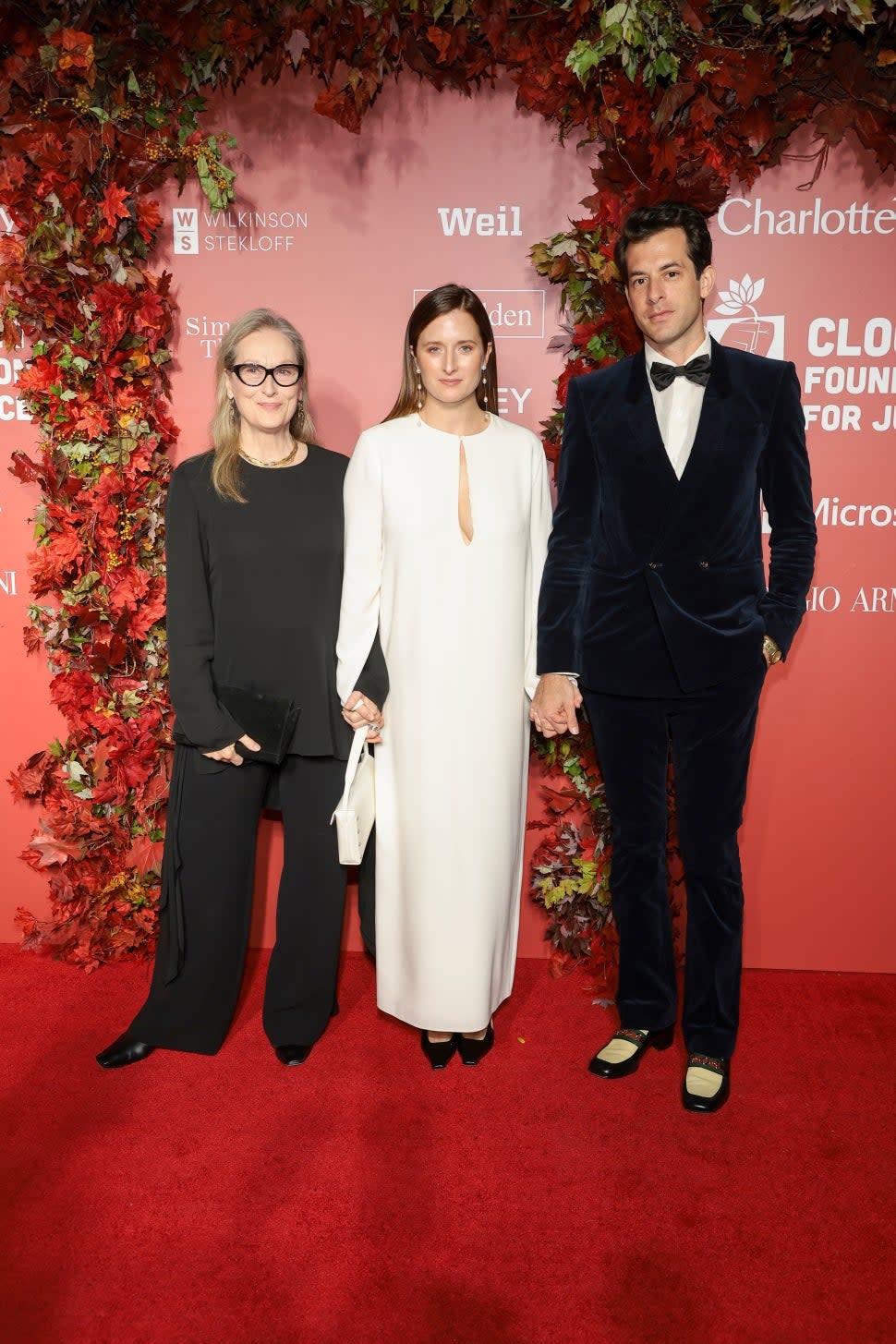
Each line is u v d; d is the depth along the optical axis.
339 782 2.64
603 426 2.46
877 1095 2.57
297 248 2.95
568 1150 2.36
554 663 2.50
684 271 2.30
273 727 2.48
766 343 2.92
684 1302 1.94
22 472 2.98
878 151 2.74
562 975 3.15
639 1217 2.15
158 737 3.12
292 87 2.87
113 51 2.80
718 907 2.56
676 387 2.45
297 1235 2.10
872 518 2.98
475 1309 1.92
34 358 2.89
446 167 2.89
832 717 3.09
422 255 2.94
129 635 3.06
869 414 2.94
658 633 2.45
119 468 2.99
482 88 2.84
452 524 2.45
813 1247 2.07
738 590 2.41
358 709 2.50
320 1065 2.69
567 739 3.05
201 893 2.62
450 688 2.48
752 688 2.45
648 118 2.70
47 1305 1.92
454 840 2.54
